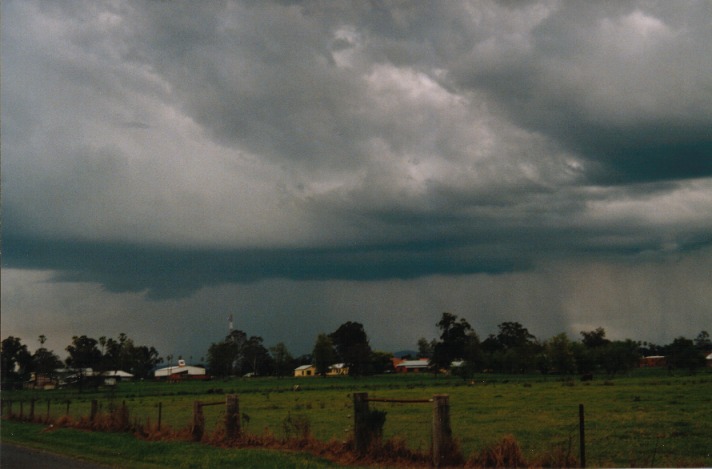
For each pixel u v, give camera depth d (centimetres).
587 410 3984
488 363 17138
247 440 2183
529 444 2388
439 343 17300
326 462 1770
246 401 6762
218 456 1908
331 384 12769
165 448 2173
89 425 3111
